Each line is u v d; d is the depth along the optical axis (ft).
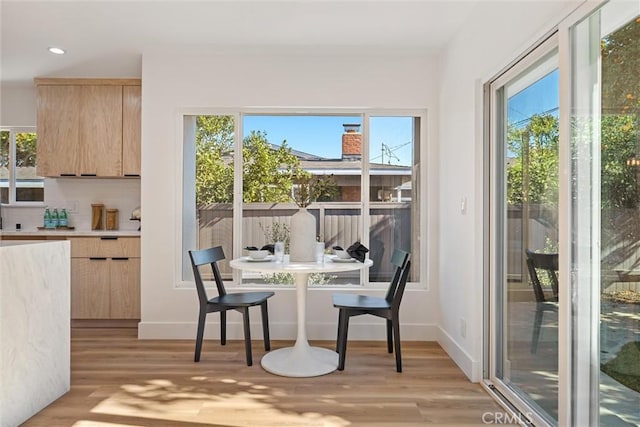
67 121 13.69
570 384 6.11
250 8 9.55
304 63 12.46
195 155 12.75
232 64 12.41
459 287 10.37
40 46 11.55
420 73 12.46
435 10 9.55
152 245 12.36
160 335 12.32
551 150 6.98
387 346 11.44
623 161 5.12
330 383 9.11
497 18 8.23
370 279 12.74
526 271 7.83
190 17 9.98
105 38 11.15
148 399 8.27
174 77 12.37
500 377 8.93
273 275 12.73
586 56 5.82
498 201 9.02
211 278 12.70
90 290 13.17
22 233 13.29
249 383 9.09
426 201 12.66
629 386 5.06
